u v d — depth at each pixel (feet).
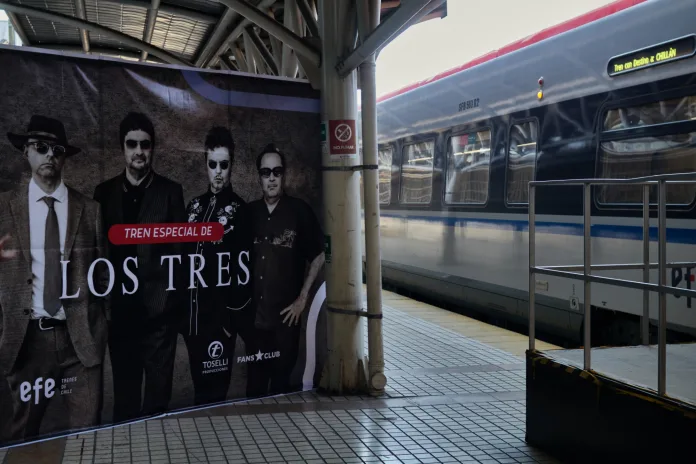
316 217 19.60
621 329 24.59
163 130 16.99
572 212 25.66
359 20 17.63
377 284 19.16
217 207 17.92
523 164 28.71
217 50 36.65
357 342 19.57
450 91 35.01
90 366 16.21
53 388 15.74
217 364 18.15
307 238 19.47
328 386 19.57
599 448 13.50
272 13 28.27
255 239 18.60
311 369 19.79
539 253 27.48
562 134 26.35
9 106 14.99
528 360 15.76
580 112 25.52
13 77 15.03
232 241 18.20
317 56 19.08
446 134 35.40
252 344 18.70
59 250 15.69
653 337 23.29
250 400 18.70
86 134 15.94
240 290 18.42
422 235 37.83
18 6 26.86
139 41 28.96
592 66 25.00
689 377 13.80
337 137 19.24
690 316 20.90
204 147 17.65
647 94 22.54
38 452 14.83
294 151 19.12
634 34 23.18
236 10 18.31
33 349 15.46
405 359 24.04
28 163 15.26
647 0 22.81
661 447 12.09
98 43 38.22
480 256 31.96
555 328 27.04
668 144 21.63
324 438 15.89
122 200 16.49
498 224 30.40
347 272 19.42
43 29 35.06
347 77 19.20
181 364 17.57
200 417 17.24
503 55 30.60
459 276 33.86
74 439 15.62
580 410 14.03
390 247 42.14
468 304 33.68
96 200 16.12
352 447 15.35
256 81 18.43
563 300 26.08
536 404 15.43
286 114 18.95
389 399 19.04
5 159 14.99
